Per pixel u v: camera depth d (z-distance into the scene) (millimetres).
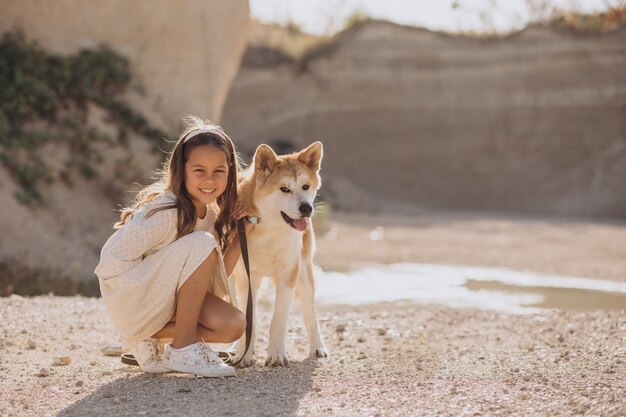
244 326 3748
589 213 27375
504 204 29672
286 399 3305
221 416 3025
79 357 4402
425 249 13992
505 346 4809
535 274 10844
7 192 8750
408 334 5438
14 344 4617
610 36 29719
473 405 3207
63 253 8578
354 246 14320
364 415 3041
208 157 3625
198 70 12812
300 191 4195
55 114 10344
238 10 13336
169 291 3588
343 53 32094
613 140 28734
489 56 31109
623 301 8367
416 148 31250
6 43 10578
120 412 3111
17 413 3146
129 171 10656
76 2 11602
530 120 30094
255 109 31359
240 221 4035
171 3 12461
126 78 11672
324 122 31781
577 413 3035
